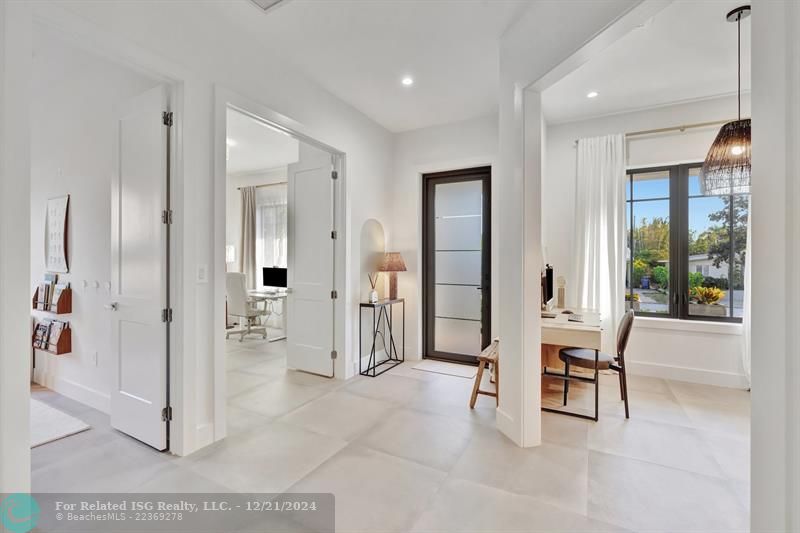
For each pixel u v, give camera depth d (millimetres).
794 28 727
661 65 3143
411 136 4691
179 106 2305
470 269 4516
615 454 2422
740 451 2465
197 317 2428
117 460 2311
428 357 4766
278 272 6469
